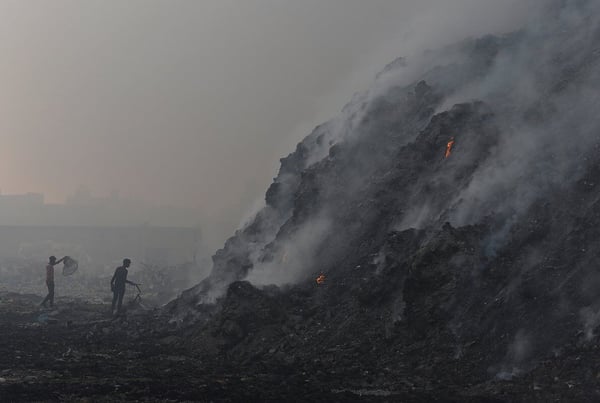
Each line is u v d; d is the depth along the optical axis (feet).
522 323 79.00
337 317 100.99
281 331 102.27
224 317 106.63
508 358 76.28
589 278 78.89
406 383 76.33
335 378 79.66
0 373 79.51
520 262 87.51
